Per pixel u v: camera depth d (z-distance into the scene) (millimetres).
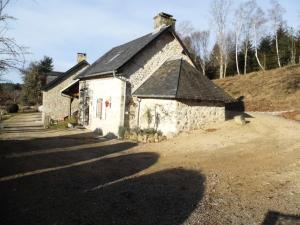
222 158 11703
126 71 18844
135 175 9602
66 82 32562
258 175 9484
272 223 6270
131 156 12523
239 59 52312
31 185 8305
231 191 8148
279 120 20531
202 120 17188
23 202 7008
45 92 31953
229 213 6742
